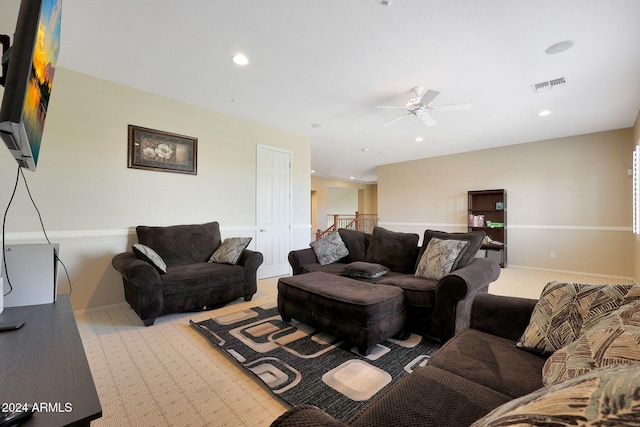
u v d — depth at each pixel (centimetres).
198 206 397
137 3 206
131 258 294
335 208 1471
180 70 301
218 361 208
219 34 241
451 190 705
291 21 225
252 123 461
